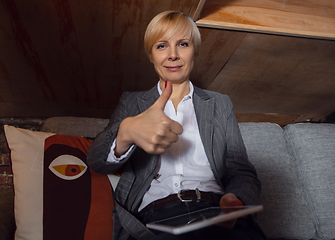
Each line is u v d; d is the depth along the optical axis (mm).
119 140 712
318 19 2777
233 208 583
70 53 2602
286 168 1202
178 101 981
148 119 609
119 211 812
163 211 769
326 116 4207
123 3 2076
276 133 1304
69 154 954
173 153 878
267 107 3977
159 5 2098
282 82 3430
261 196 1113
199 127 921
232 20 2461
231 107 1019
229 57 2922
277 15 2646
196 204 767
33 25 2236
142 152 898
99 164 784
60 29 2309
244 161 895
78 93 3199
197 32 932
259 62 3045
